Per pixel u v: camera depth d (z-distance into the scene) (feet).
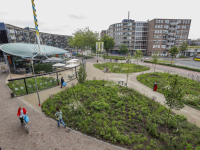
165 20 210.18
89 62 136.67
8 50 71.72
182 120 29.99
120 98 41.16
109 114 32.99
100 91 47.85
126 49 207.10
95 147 21.95
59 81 60.29
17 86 52.95
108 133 25.21
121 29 249.34
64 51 114.32
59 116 26.32
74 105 33.91
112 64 115.65
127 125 28.30
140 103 38.91
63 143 22.84
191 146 21.65
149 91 50.29
